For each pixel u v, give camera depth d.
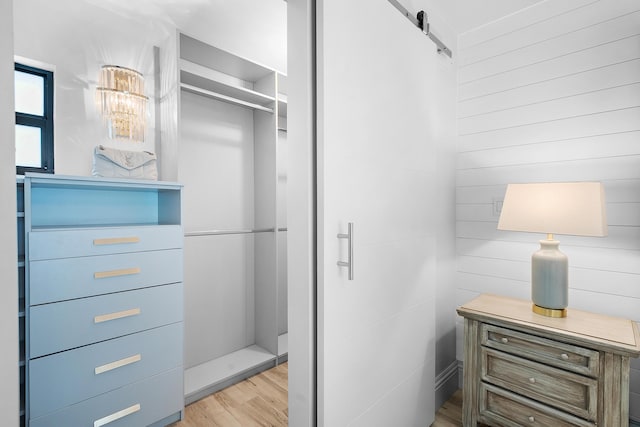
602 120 1.76
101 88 1.82
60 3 1.76
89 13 1.86
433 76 1.83
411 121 1.64
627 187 1.69
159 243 1.78
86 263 1.52
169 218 1.96
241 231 2.39
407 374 1.63
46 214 1.68
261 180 2.72
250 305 2.78
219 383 2.18
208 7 1.99
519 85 2.03
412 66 1.64
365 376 1.35
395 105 1.51
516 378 1.61
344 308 1.24
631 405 1.69
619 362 1.33
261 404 2.03
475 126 2.22
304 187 1.19
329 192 1.17
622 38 1.70
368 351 1.37
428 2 1.94
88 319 1.52
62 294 1.45
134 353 1.68
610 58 1.73
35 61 1.68
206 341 2.48
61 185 1.58
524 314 1.68
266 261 2.68
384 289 1.46
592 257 1.80
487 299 1.94
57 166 1.75
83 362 1.51
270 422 1.85
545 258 1.65
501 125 2.11
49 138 1.74
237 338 2.68
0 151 0.61
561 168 1.88
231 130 2.62
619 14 1.71
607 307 1.75
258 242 2.75
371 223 1.38
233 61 2.35
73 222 1.76
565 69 1.87
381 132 1.43
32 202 1.63
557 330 1.47
